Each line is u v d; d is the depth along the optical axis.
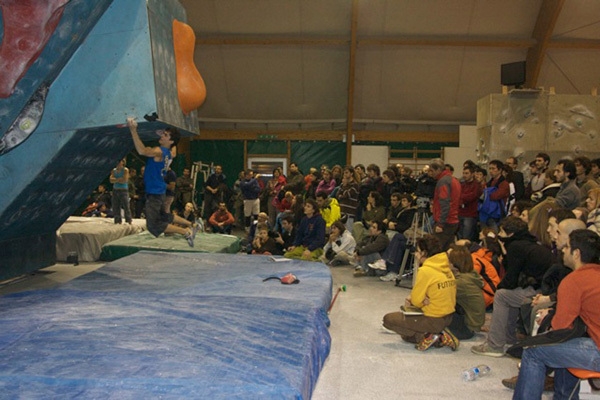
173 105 4.48
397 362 3.81
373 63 13.16
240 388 2.41
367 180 8.52
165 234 8.08
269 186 11.37
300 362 2.74
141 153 4.49
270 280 4.87
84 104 4.16
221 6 12.21
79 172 5.00
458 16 12.12
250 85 13.86
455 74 13.22
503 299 3.94
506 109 9.07
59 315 3.58
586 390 2.88
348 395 3.22
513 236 3.99
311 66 13.37
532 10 11.92
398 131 14.51
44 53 3.95
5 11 3.78
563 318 2.72
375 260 6.99
